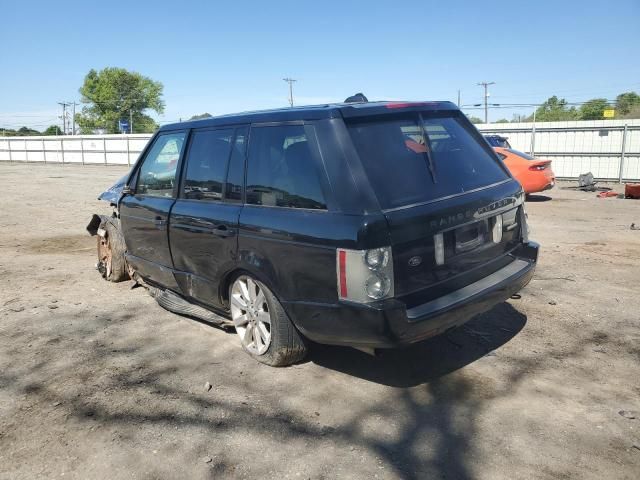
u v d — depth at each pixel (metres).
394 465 2.92
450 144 4.08
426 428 3.26
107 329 5.04
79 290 6.33
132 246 5.63
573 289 5.84
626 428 3.20
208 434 3.26
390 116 3.79
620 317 4.98
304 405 3.58
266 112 4.06
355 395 3.69
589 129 19.20
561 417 3.34
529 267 4.16
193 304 5.05
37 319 5.34
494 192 3.98
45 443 3.21
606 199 14.12
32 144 47.66
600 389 3.67
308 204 3.55
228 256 4.13
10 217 12.28
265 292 3.93
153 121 94.38
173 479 2.86
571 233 9.15
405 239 3.28
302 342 3.98
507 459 2.94
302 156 3.65
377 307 3.18
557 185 18.31
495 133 21.17
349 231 3.23
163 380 3.98
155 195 5.18
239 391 3.79
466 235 3.73
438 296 3.52
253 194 3.99
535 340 4.50
